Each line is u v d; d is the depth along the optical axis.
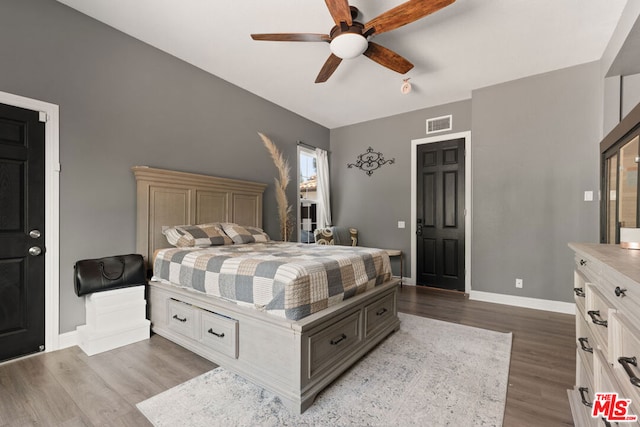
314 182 5.57
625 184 2.43
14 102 2.27
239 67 3.55
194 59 3.38
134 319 2.60
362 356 2.31
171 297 2.58
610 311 1.02
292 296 1.78
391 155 5.17
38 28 2.38
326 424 1.58
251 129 4.25
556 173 3.54
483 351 2.44
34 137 2.36
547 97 3.59
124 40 2.90
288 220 4.81
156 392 1.85
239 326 2.02
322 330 1.88
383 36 2.85
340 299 2.14
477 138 4.05
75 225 2.57
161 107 3.20
